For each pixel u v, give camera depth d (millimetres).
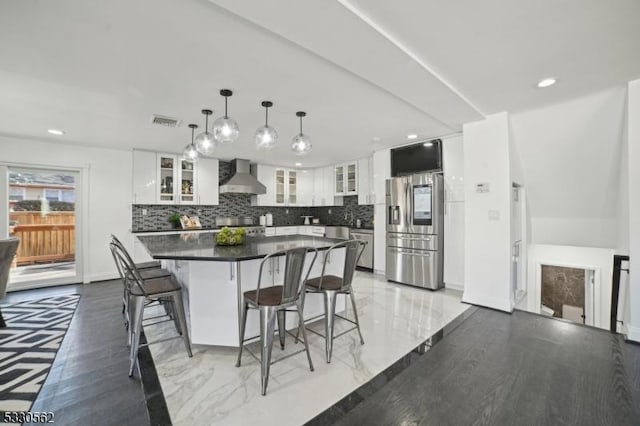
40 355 2264
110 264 4672
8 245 2705
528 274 4605
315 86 2447
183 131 3703
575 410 1643
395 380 1942
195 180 5312
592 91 2609
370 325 2852
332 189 6398
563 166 3469
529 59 2072
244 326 2102
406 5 1504
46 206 4266
